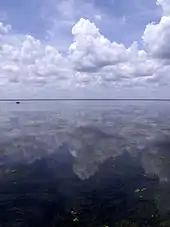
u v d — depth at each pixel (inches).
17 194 852.6
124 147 1569.9
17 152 1433.3
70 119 3294.8
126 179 999.6
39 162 1239.5
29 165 1184.8
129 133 2100.1
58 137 1943.9
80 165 1197.7
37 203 790.5
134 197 832.9
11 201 800.3
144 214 727.1
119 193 865.5
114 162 1243.2
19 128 2443.4
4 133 2117.4
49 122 2960.1
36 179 995.9
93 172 1090.1
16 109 5600.4
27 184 940.6
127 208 763.4
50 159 1298.0
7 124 2765.7
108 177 1026.1
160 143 1665.8
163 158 1288.1
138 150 1483.8
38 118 3437.5
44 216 717.9
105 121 3019.2
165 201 800.9
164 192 866.8
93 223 687.7
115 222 692.1
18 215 718.5
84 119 3275.1
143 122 2827.3
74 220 700.0
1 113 4367.6
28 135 2025.1
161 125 2549.2
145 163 1213.7
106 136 1979.6
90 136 1988.2
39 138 1892.2
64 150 1502.2
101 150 1499.8
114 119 3221.0
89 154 1408.7
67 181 978.7
